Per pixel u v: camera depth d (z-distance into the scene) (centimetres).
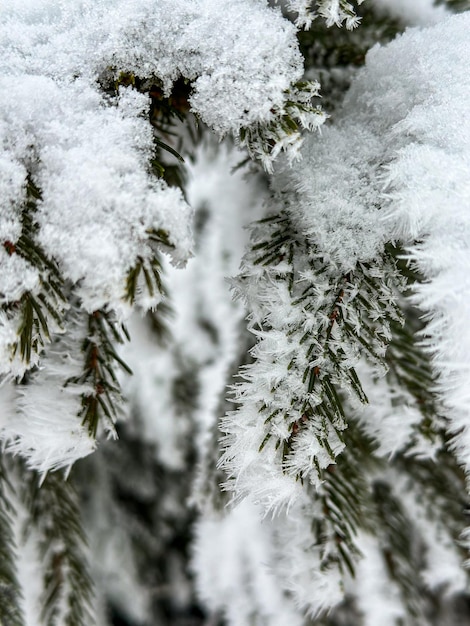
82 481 44
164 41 20
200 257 44
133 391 46
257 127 20
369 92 24
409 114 21
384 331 21
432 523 34
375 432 29
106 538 46
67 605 34
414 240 20
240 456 18
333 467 28
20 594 33
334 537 29
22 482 34
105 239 17
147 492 48
